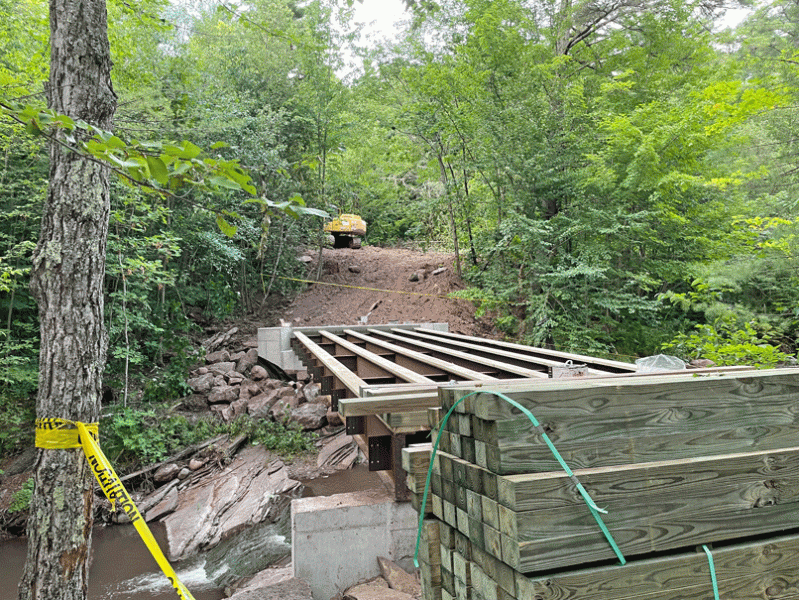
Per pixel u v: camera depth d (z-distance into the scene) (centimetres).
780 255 696
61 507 320
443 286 1473
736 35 1091
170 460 869
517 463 170
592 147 1138
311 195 1457
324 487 800
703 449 192
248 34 1438
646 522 171
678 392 193
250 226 1262
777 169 728
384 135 1611
